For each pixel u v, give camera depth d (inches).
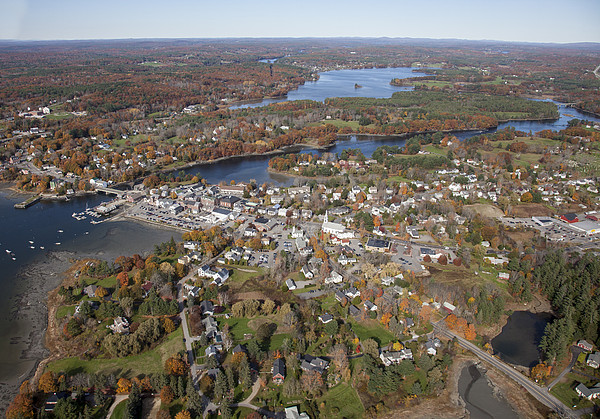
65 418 5226.4
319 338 6855.3
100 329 6988.2
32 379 6072.8
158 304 7337.6
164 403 5556.1
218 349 6530.5
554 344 6427.2
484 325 7450.8
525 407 5757.9
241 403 5590.6
